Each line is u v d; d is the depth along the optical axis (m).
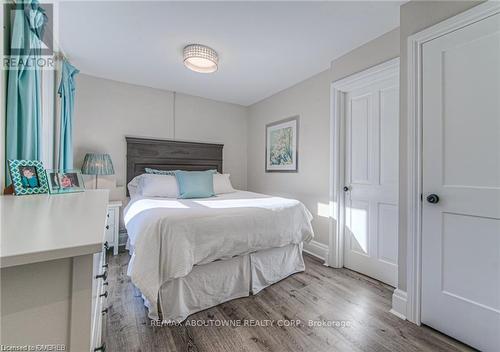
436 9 1.46
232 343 1.35
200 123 3.73
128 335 1.40
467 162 1.33
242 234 1.81
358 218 2.38
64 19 1.78
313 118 2.86
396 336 1.43
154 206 1.94
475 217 1.31
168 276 1.47
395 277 2.05
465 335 1.34
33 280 0.47
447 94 1.41
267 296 1.90
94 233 0.56
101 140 2.96
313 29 1.92
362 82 2.21
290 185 3.21
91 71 2.77
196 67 2.38
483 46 1.27
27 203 0.97
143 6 1.64
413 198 1.56
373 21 1.82
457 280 1.37
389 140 2.12
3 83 1.20
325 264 2.58
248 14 1.73
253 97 3.73
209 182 2.83
